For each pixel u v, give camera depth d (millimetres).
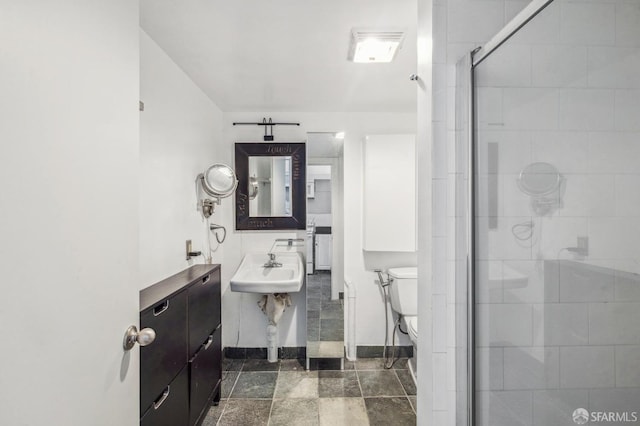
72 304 736
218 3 1340
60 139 699
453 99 1201
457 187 1202
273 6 1364
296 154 2908
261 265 2885
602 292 751
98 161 831
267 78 2141
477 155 1126
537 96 893
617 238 726
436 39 1196
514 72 959
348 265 2912
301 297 2951
